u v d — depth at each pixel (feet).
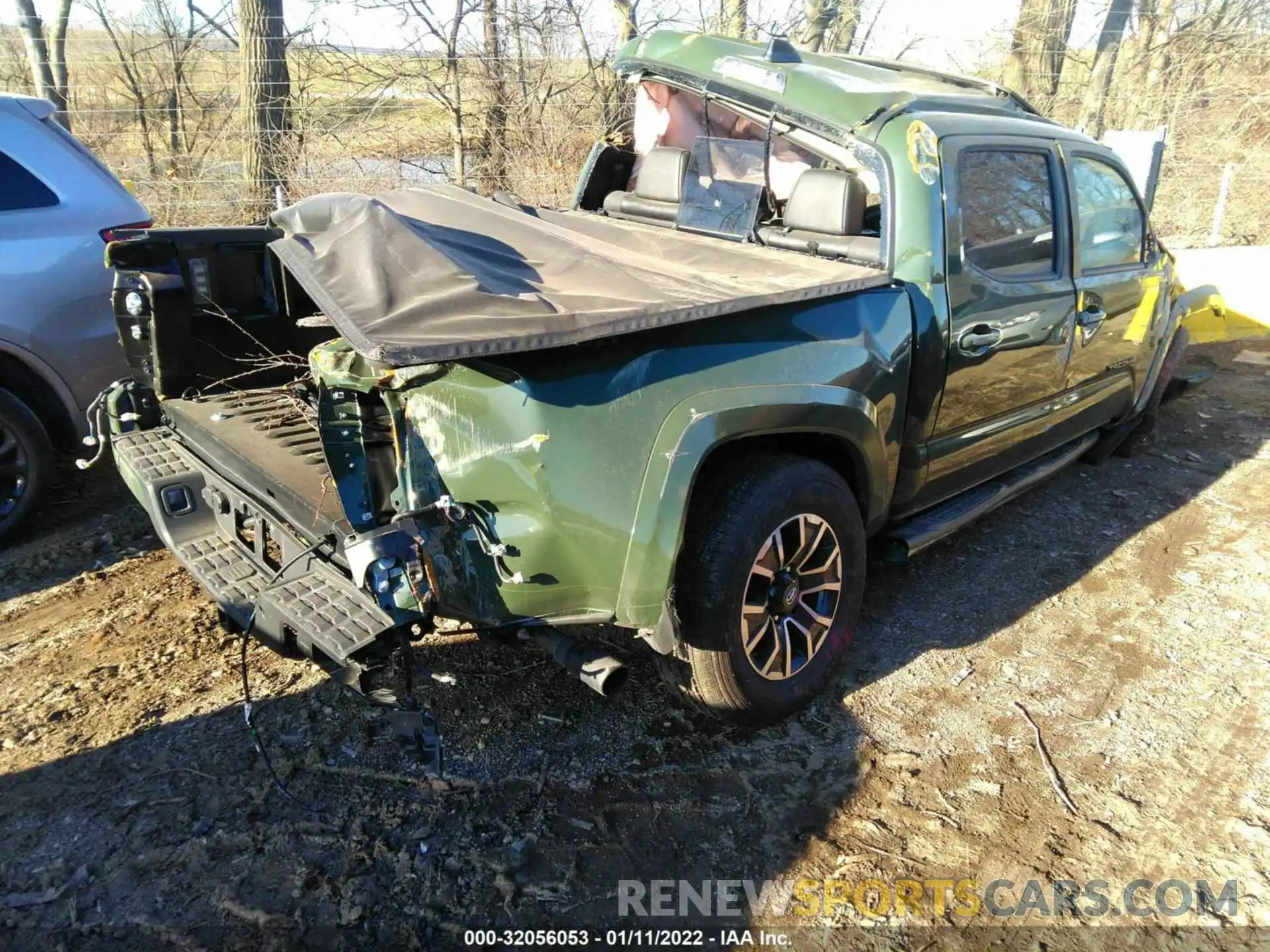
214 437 10.51
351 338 6.85
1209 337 25.90
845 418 9.75
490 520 8.05
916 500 11.84
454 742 9.87
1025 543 14.83
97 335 14.93
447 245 9.20
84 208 14.85
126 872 8.16
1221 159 39.37
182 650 11.50
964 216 11.27
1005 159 12.12
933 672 11.35
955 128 11.39
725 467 9.37
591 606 8.40
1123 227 14.99
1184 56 41.91
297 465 9.58
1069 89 46.55
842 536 10.19
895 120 11.08
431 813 8.91
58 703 10.39
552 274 9.36
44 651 11.48
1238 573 13.88
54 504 15.83
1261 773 9.73
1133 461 18.43
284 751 9.68
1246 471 17.87
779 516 9.23
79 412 14.98
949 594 13.20
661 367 8.36
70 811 8.82
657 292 8.70
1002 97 13.98
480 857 8.41
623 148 15.29
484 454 7.92
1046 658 11.68
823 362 9.52
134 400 12.26
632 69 13.76
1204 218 36.37
